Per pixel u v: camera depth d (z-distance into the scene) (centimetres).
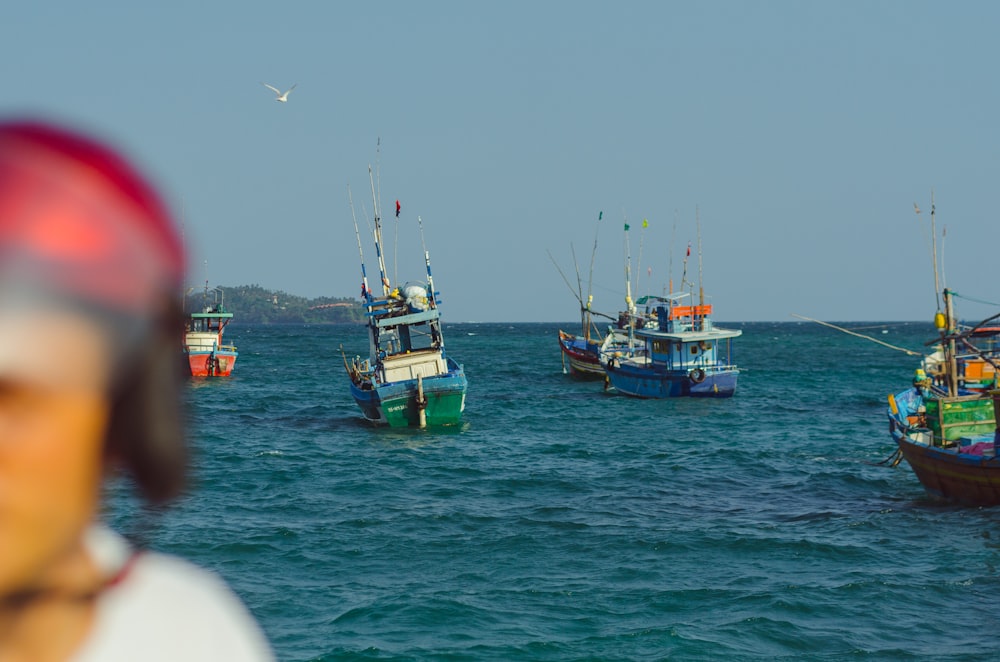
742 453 4938
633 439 5609
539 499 3597
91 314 71
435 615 2067
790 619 2053
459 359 15150
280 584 2327
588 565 2533
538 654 1842
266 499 3553
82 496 75
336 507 3400
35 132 71
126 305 73
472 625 2008
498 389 9244
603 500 3578
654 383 8131
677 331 7988
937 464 3528
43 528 73
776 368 12900
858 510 3347
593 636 1945
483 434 5772
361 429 6019
